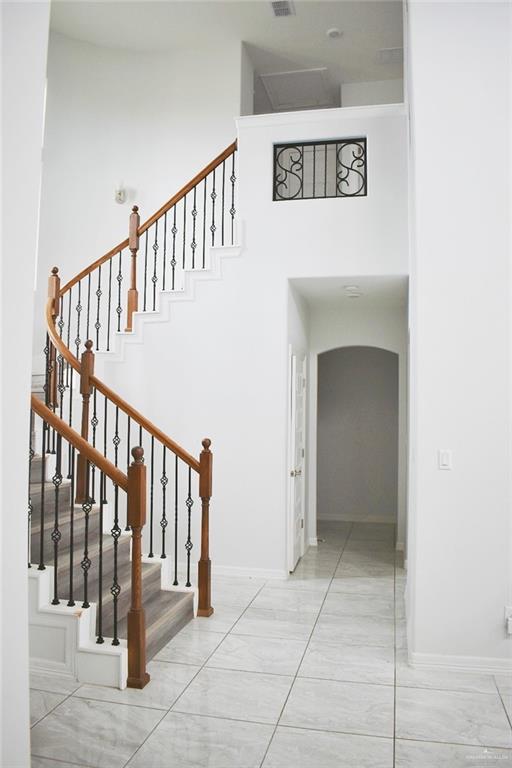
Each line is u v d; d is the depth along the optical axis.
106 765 2.72
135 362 6.19
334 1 6.94
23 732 1.88
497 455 3.78
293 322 6.24
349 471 9.09
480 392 3.81
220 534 5.95
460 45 3.84
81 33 7.94
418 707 3.30
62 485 4.65
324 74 8.61
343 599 5.23
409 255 5.30
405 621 4.69
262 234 5.90
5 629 1.82
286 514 5.84
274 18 7.34
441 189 3.86
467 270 3.83
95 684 3.52
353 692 3.47
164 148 8.06
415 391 3.95
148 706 3.27
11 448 1.84
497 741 2.96
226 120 7.91
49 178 7.96
